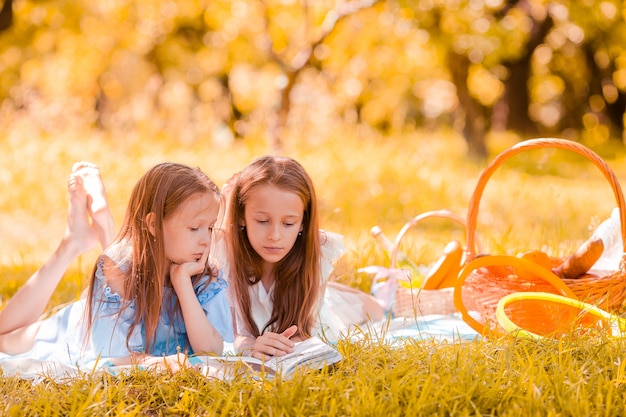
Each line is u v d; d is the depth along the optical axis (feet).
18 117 39.40
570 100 69.46
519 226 24.47
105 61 48.65
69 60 48.80
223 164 32.76
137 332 9.85
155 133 40.19
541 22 52.08
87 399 7.89
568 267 12.32
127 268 9.84
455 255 13.04
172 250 9.75
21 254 18.76
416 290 13.06
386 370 8.50
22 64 52.65
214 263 10.48
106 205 11.83
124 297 9.81
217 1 39.86
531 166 42.73
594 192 34.19
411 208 28.66
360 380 8.04
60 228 25.14
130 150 33.94
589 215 27.55
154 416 8.09
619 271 11.69
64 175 29.68
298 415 7.46
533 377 8.05
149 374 8.89
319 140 37.45
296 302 10.59
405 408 7.68
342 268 14.73
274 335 9.50
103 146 33.58
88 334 9.91
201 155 34.35
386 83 48.73
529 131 58.75
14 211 26.55
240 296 10.62
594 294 11.66
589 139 64.39
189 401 8.19
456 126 60.18
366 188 30.07
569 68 63.52
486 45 37.14
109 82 58.23
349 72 44.42
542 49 59.93
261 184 10.00
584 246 12.19
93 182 11.90
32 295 11.16
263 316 10.84
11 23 42.37
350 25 37.32
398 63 42.96
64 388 8.77
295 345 9.46
